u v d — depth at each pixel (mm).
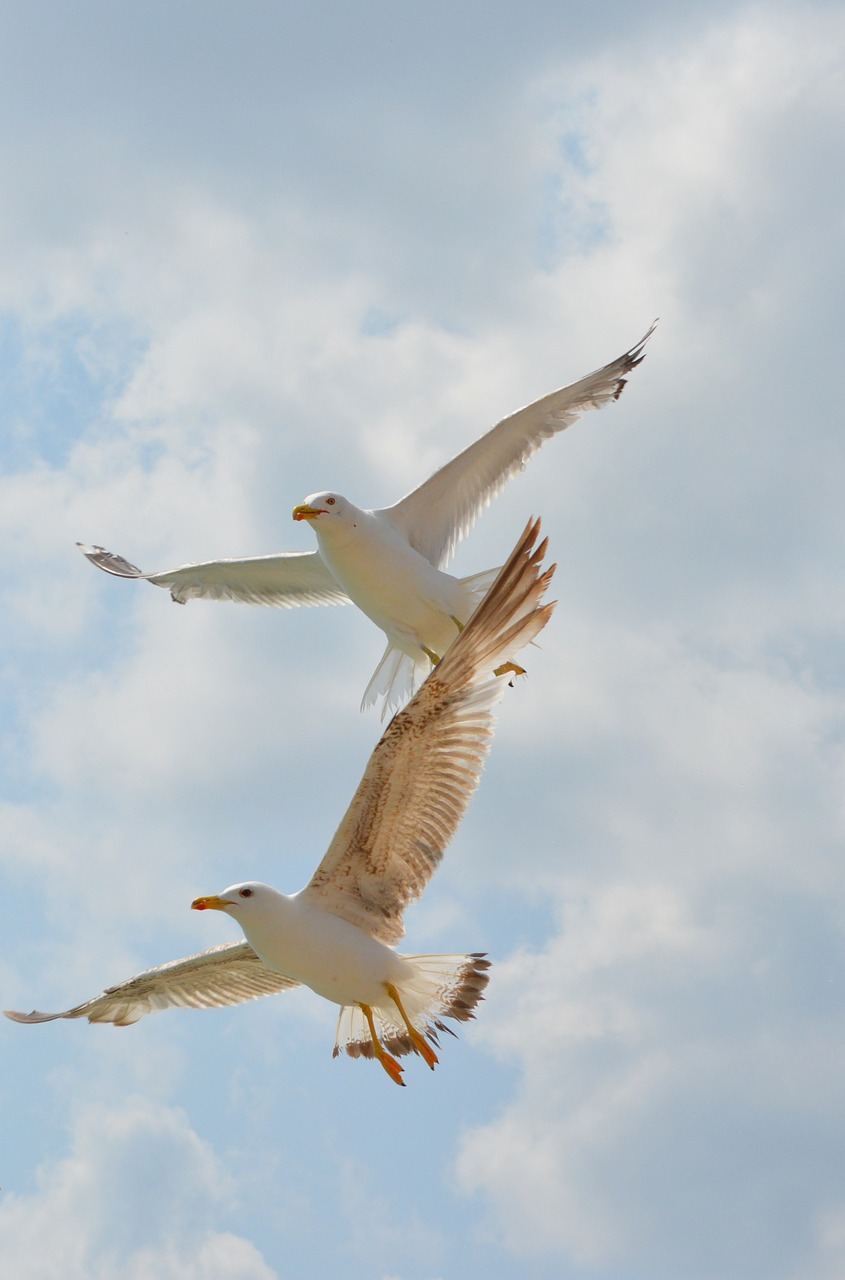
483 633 9836
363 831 10492
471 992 10812
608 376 15250
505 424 14844
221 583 17500
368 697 14555
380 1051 10781
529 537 9711
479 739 10133
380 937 10875
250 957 12570
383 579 13867
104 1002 12977
